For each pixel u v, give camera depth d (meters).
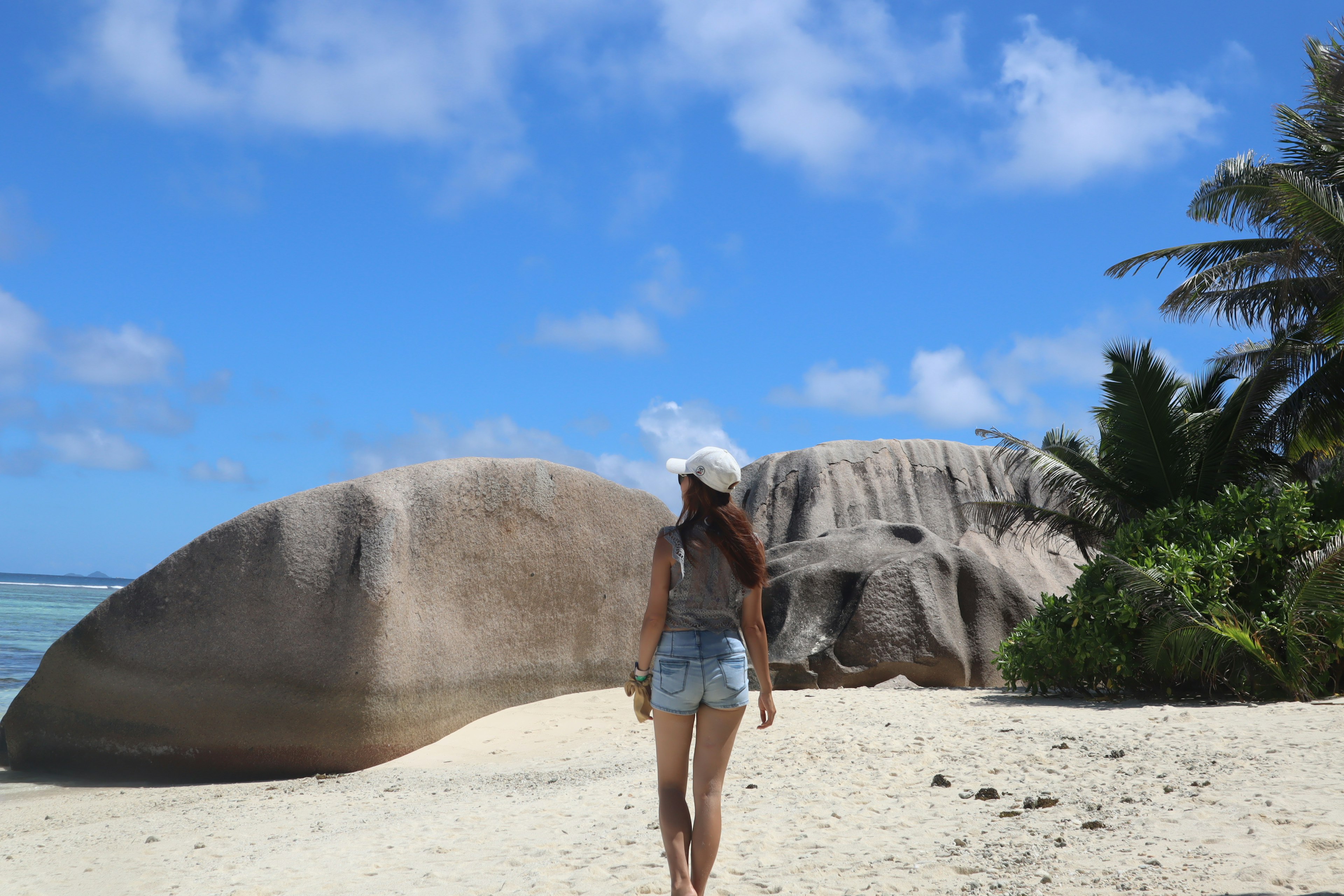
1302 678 9.80
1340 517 11.71
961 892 3.89
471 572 11.58
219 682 10.05
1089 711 9.11
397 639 10.35
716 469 3.78
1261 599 10.66
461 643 11.32
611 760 8.57
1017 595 16.20
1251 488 11.82
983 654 15.46
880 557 16.61
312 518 10.46
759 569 3.73
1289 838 4.18
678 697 3.62
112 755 10.13
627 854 4.88
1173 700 10.66
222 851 5.82
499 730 10.90
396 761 10.14
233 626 10.16
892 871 4.25
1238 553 10.76
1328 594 9.91
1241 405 14.27
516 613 12.05
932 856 4.46
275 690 10.01
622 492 13.54
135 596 10.34
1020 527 17.77
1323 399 13.85
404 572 10.62
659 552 3.76
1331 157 13.73
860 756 7.23
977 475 29.88
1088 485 14.70
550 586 12.45
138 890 4.95
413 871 4.87
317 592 10.20
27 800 9.02
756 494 30.55
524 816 6.15
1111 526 14.70
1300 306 14.77
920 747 7.32
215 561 10.29
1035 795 5.64
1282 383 13.62
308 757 9.95
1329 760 5.89
